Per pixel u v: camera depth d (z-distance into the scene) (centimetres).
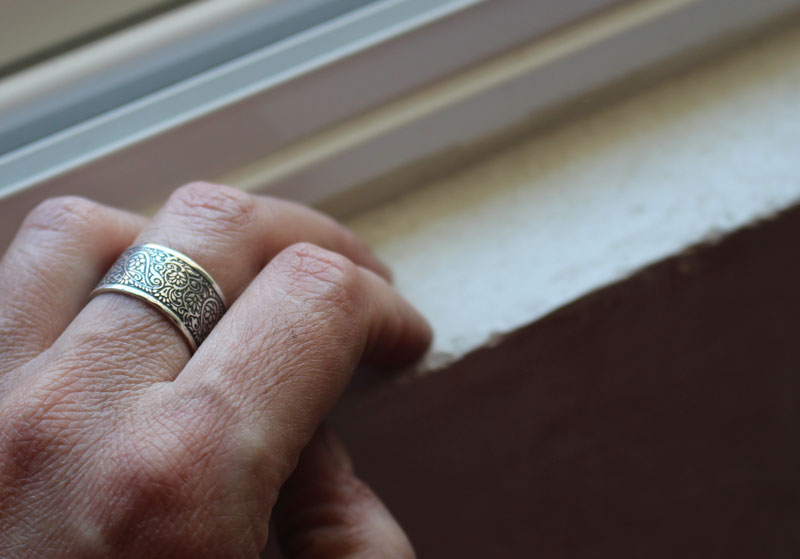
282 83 25
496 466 31
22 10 23
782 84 30
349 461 25
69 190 25
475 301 27
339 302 22
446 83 27
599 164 29
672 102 30
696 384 32
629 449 33
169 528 21
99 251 23
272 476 21
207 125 25
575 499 34
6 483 21
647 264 27
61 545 21
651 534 36
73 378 21
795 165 28
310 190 27
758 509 38
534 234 28
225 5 25
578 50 28
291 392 21
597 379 30
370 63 26
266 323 22
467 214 29
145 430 21
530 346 28
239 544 21
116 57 24
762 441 35
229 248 23
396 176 28
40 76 24
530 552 35
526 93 28
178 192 23
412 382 26
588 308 27
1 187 25
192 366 21
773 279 30
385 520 24
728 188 28
